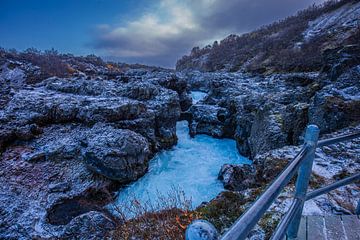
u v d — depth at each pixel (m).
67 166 11.41
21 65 40.78
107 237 4.84
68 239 6.07
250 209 0.99
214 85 26.73
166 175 12.15
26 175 10.45
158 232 4.19
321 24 56.91
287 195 3.99
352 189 4.13
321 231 2.45
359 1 52.88
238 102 17.86
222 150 16.19
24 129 12.65
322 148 6.43
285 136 10.99
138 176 11.76
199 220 0.86
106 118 13.94
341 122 8.32
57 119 14.47
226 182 10.14
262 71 42.25
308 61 33.31
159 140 16.20
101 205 9.62
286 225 1.65
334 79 12.46
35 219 8.27
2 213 8.19
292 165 1.55
